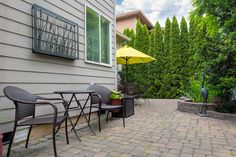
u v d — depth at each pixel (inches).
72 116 155.6
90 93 135.7
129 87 304.8
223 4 210.8
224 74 201.8
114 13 240.5
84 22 174.2
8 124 102.5
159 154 99.3
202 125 163.2
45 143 113.3
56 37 135.6
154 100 364.8
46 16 127.3
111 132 138.9
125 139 122.8
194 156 97.5
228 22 205.9
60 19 140.6
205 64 208.2
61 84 142.7
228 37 204.7
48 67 130.6
